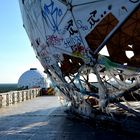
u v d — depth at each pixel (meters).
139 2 11.28
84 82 15.26
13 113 21.19
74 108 18.09
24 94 33.94
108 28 12.33
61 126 15.30
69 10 13.17
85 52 13.11
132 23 12.84
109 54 13.73
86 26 12.72
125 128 13.27
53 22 14.27
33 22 16.50
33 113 21.05
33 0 15.66
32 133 13.57
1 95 25.58
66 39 13.77
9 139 12.36
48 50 15.70
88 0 12.52
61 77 16.58
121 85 13.27
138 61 13.80
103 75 13.88
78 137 12.46
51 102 30.95
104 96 13.84
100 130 13.91
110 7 11.95
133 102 19.56
